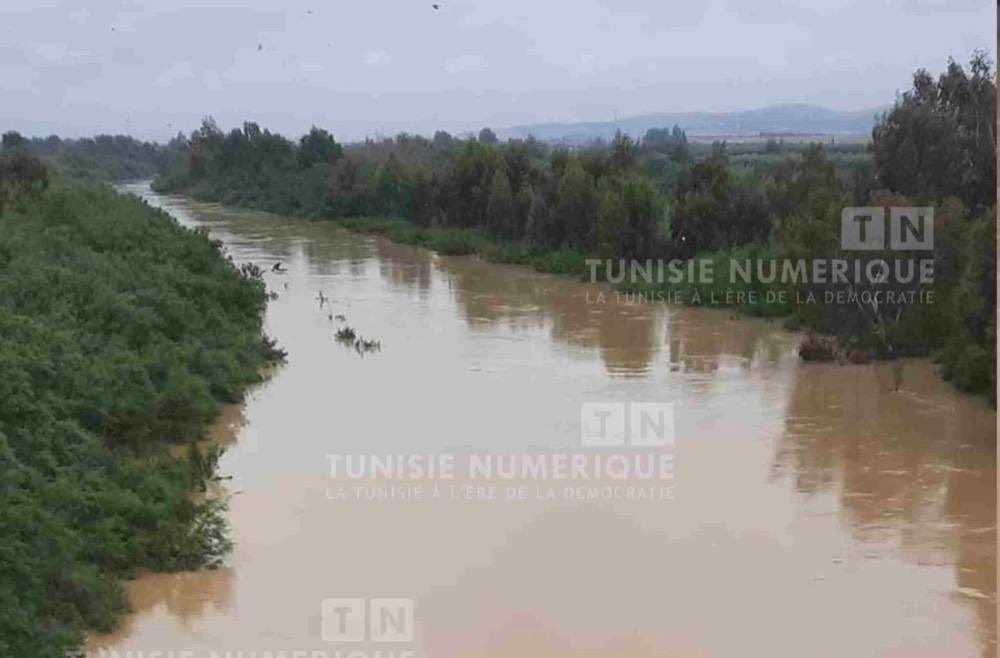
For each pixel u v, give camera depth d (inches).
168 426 600.1
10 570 384.8
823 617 402.9
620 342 893.2
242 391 717.9
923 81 1058.7
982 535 477.1
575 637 389.1
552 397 713.6
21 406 498.3
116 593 416.5
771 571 443.5
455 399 708.0
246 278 1059.3
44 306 682.8
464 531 485.7
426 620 402.3
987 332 698.2
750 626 397.1
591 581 433.7
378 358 836.0
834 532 482.9
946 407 684.7
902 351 820.6
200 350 714.2
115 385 591.2
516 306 1075.3
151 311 740.0
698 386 744.3
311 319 1001.5
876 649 380.5
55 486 450.9
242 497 528.4
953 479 550.0
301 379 766.5
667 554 459.5
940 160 1000.9
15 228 875.4
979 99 1023.6
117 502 469.4
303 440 616.4
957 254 813.9
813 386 741.3
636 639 387.5
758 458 586.9
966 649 379.2
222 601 420.2
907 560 452.4
